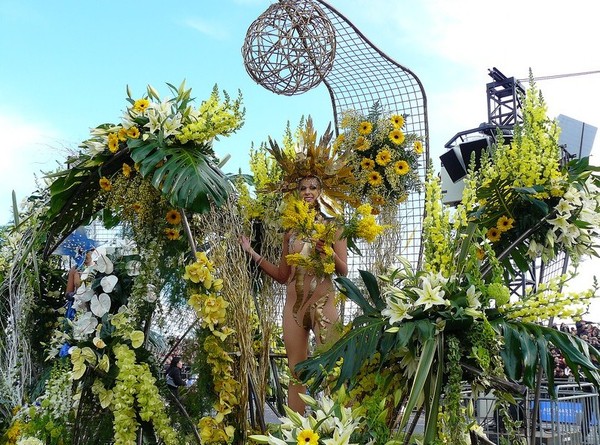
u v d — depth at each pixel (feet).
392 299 8.68
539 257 10.71
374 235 11.18
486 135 18.57
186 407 10.07
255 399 10.45
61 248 13.09
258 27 12.46
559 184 10.10
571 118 15.83
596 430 14.26
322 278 11.07
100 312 9.61
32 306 12.57
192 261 10.17
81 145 10.64
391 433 8.78
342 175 11.75
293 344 11.34
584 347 8.37
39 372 12.87
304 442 7.45
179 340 10.37
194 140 10.34
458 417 7.79
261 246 12.59
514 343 8.00
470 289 8.25
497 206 10.43
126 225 10.53
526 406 10.58
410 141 13.84
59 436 9.94
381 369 9.09
